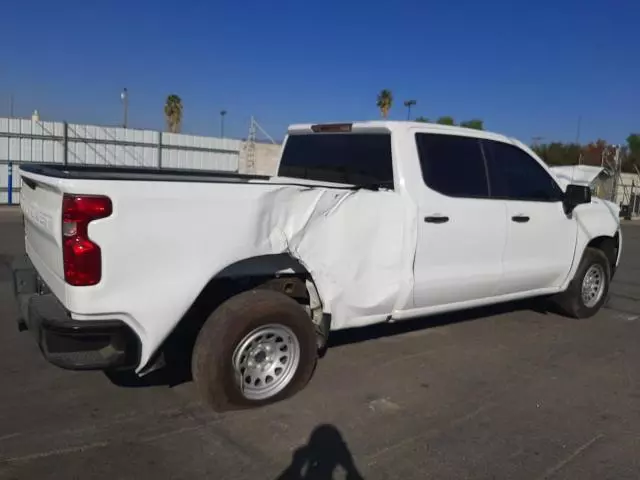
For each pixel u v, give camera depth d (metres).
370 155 5.03
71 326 3.32
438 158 5.07
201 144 28.48
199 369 3.82
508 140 5.75
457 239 5.10
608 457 3.57
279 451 3.50
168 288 3.53
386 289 4.66
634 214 33.12
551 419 4.08
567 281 6.47
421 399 4.35
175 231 3.52
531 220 5.80
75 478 3.13
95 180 3.28
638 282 9.77
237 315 3.82
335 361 5.08
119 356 3.48
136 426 3.74
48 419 3.80
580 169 10.14
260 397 4.04
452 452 3.57
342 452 3.52
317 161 5.58
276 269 4.22
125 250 3.37
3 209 20.11
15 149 23.66
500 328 6.37
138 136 26.64
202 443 3.56
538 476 3.33
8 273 8.20
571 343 5.92
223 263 3.71
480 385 4.67
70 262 3.28
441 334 6.04
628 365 5.30
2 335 5.43
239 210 3.74
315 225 4.14
